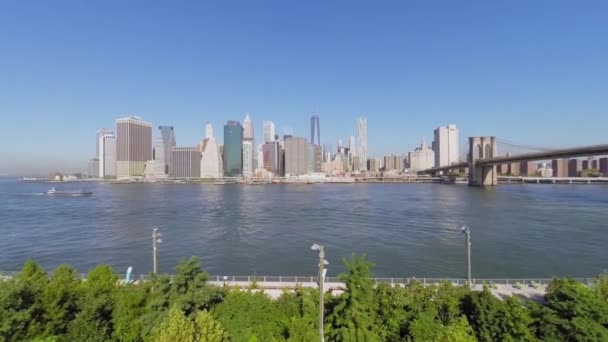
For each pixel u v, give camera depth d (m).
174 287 21.45
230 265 51.94
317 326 19.41
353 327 19.00
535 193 173.25
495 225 78.50
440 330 18.75
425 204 125.94
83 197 175.25
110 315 20.56
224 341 17.23
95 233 75.31
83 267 51.88
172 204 136.12
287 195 185.25
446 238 66.19
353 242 64.62
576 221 82.75
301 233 73.81
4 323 16.59
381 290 22.59
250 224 85.75
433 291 22.95
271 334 18.83
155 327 18.38
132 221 91.62
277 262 53.06
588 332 17.42
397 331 19.77
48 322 18.67
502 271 46.59
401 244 62.16
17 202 148.75
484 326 18.89
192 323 16.27
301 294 23.28
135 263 53.53
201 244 64.75
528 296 28.38
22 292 18.66
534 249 57.03
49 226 84.62
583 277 43.84
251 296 22.33
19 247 63.47
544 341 17.88
